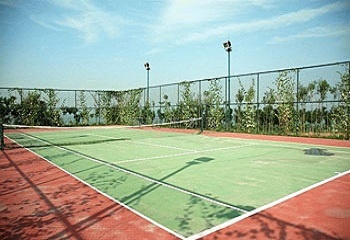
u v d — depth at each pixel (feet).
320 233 12.03
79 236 11.98
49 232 12.42
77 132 69.05
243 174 22.99
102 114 96.48
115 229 12.64
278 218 13.69
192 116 70.28
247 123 59.31
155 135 59.31
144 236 11.89
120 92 97.40
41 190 18.86
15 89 79.71
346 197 16.85
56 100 86.48
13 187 19.65
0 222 13.58
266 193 17.76
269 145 41.39
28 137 56.80
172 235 11.96
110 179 21.65
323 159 29.63
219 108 64.39
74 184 20.31
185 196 17.29
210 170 24.59
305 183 20.06
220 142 45.78
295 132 52.49
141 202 16.25
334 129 47.39
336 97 46.65
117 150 37.29
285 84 53.42
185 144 43.45
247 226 12.80
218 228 12.62
